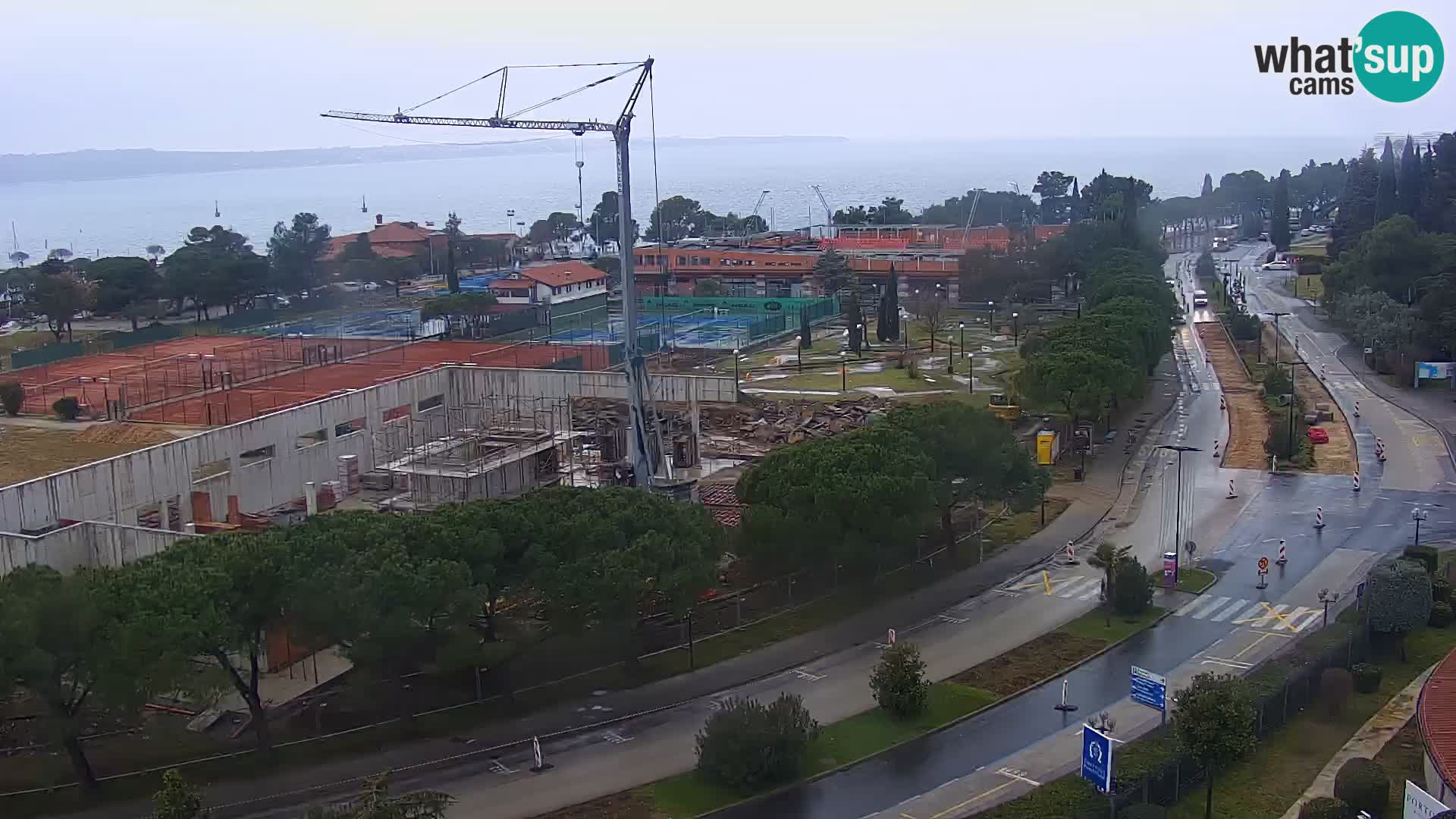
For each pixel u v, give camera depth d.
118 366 149.00
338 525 66.31
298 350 159.75
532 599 75.19
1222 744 53.56
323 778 59.09
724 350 191.88
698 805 56.44
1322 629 76.75
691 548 70.50
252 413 118.81
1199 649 74.56
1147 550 94.38
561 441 112.75
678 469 117.44
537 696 68.75
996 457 89.31
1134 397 141.25
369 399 110.69
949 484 88.88
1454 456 118.81
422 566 62.56
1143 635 77.31
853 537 77.44
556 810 55.97
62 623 55.00
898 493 78.50
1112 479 115.31
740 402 145.25
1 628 53.28
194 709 66.75
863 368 174.88
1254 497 108.12
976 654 74.50
